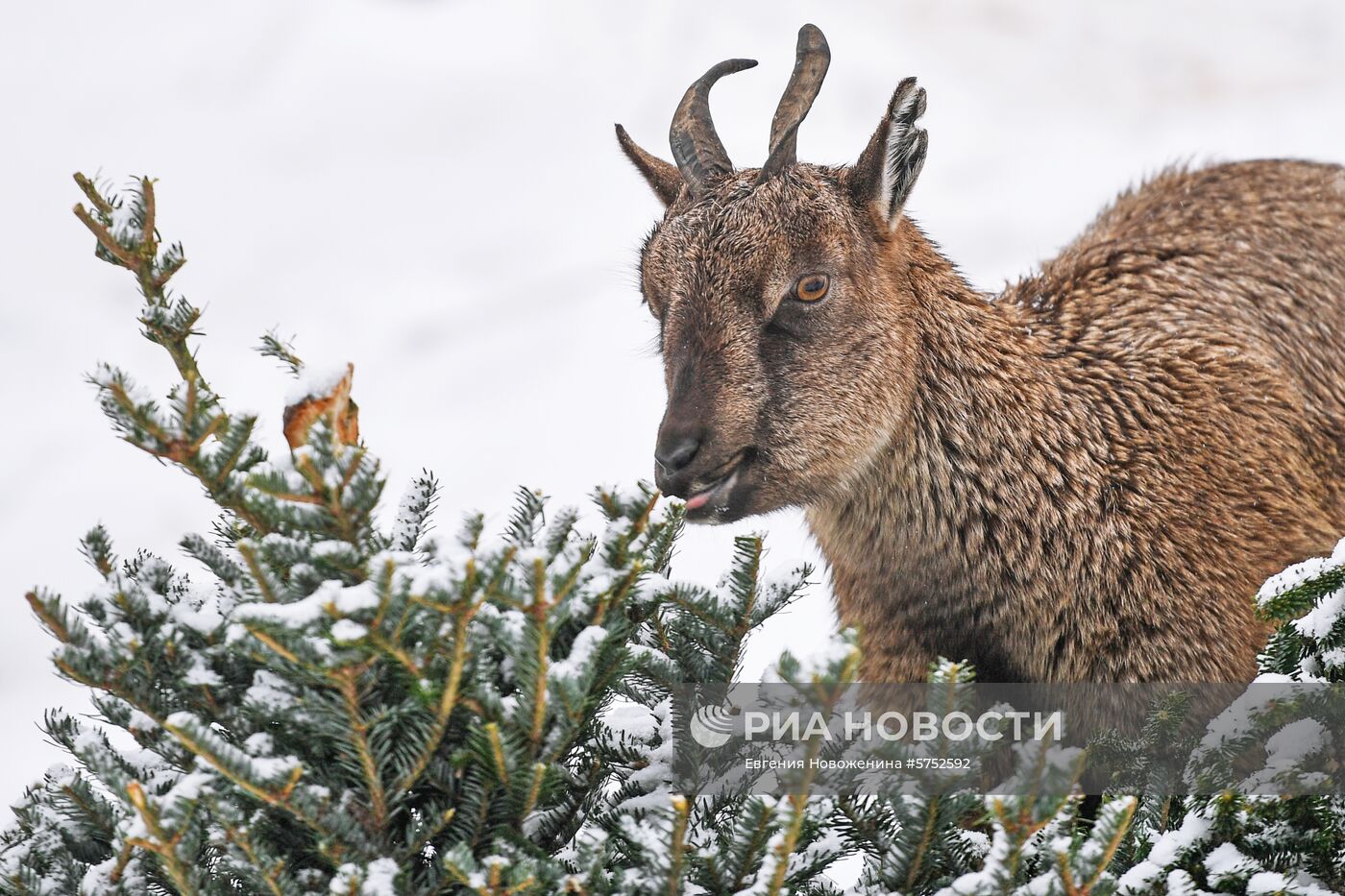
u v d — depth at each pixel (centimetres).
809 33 1148
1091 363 1198
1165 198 1491
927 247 1184
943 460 1135
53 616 691
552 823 755
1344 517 1262
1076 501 1120
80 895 704
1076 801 749
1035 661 1134
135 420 669
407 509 798
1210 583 1097
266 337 789
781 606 784
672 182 1221
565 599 653
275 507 675
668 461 1062
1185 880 709
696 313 1087
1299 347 1323
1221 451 1158
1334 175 1532
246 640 662
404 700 684
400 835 706
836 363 1095
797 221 1087
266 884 677
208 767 711
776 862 643
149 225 738
